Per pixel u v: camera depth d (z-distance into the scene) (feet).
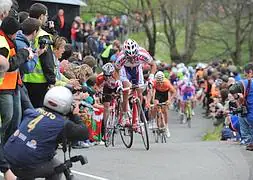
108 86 92.12
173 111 204.33
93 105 89.45
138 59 81.30
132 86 82.28
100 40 195.72
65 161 42.16
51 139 41.81
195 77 238.89
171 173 64.59
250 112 84.99
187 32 356.59
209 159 73.56
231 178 62.69
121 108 84.94
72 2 171.63
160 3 325.62
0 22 51.70
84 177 61.93
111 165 68.64
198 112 202.28
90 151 79.92
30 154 41.57
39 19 62.44
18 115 53.36
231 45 368.07
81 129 42.24
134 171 65.41
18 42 57.52
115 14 312.71
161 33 405.59
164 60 404.16
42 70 61.62
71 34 168.96
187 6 347.77
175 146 87.76
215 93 173.58
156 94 115.44
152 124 117.39
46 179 42.78
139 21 324.80
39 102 62.75
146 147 81.87
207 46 372.58
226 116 108.58
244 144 88.84
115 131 91.97
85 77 86.17
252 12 345.92
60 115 42.52
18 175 42.29
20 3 154.81
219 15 355.36
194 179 61.93
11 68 50.47
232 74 170.09
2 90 50.96
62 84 63.82
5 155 42.19
